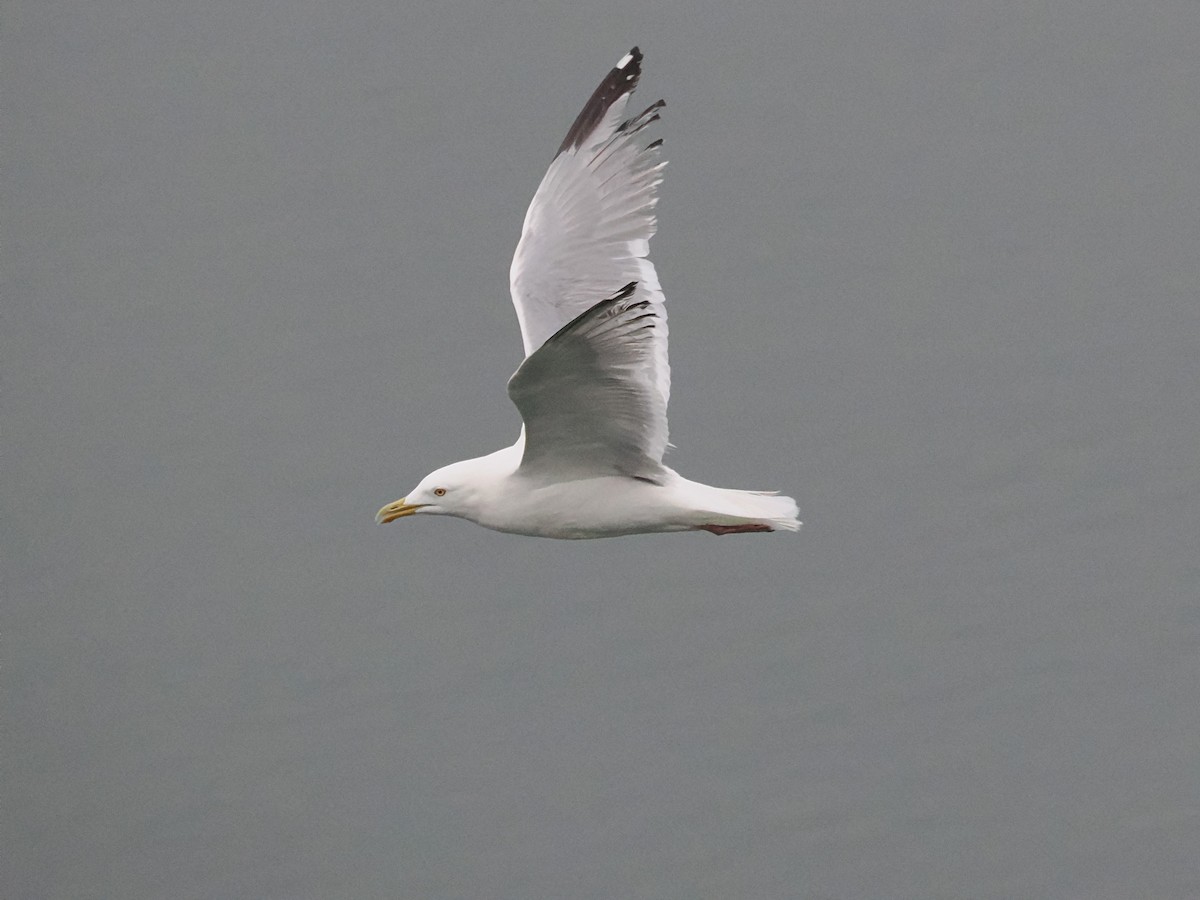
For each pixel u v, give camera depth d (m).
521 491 13.66
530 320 14.91
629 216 15.18
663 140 15.06
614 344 12.05
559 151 15.49
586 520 13.62
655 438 13.03
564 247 15.26
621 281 15.02
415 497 14.00
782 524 13.49
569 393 12.52
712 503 13.45
